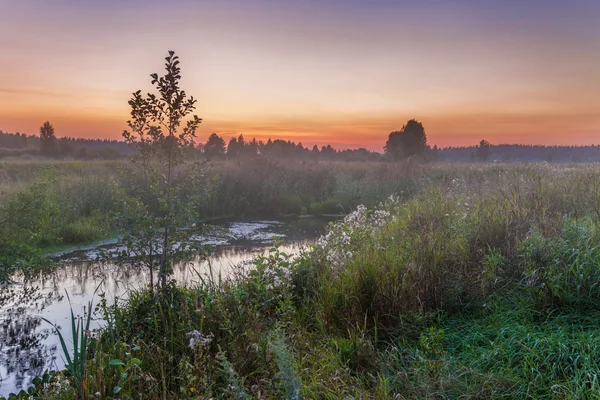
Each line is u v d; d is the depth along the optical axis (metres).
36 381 4.86
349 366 4.27
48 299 7.48
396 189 19.39
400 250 6.50
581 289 4.67
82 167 23.62
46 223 9.05
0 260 7.68
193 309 5.23
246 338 4.55
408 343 4.59
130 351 4.37
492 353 4.02
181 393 3.83
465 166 23.81
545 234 5.67
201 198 6.08
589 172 11.02
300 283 6.41
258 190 18.89
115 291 7.75
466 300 5.29
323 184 21.12
